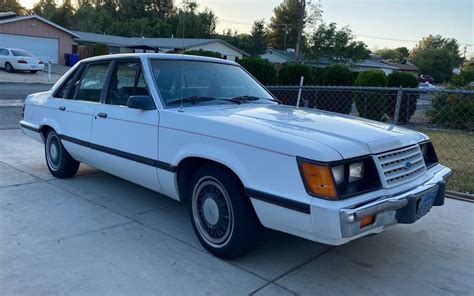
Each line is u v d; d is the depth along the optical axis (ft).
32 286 10.02
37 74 92.84
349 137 10.49
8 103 45.47
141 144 13.64
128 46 155.22
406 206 10.16
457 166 25.21
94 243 12.48
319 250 12.72
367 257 12.43
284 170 9.91
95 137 15.66
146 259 11.62
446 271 11.77
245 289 10.37
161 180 13.20
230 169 11.13
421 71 262.26
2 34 112.16
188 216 15.02
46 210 15.02
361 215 9.15
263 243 13.05
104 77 15.84
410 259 12.41
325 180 9.32
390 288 10.76
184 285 10.39
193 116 12.10
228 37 235.20
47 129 19.08
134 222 14.26
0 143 25.93
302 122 11.74
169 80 13.96
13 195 16.46
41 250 11.87
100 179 19.07
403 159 11.07
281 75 47.16
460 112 42.47
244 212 11.09
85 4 258.57
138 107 13.14
